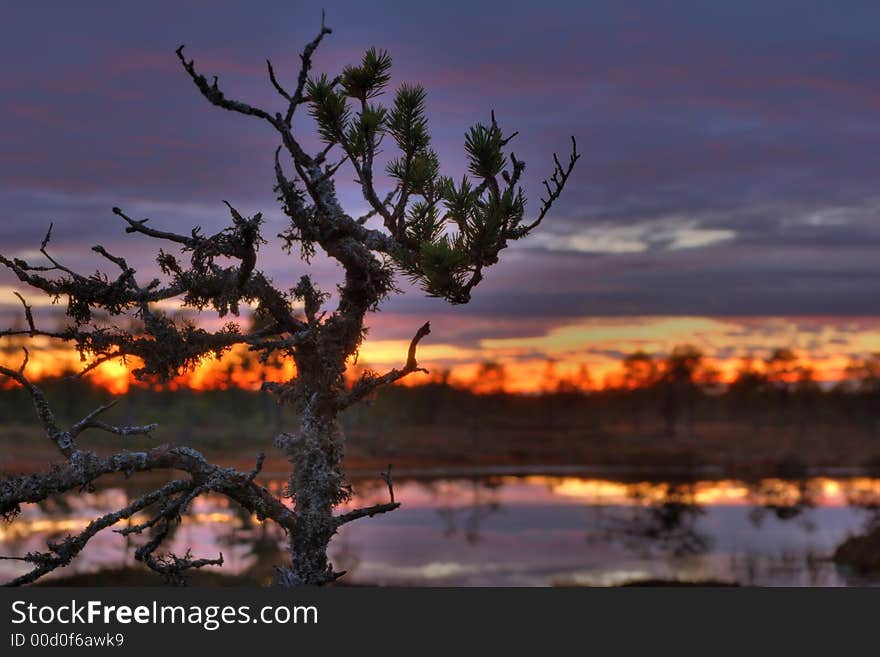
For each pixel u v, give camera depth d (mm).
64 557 6824
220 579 34219
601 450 162125
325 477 7973
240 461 110500
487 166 7445
